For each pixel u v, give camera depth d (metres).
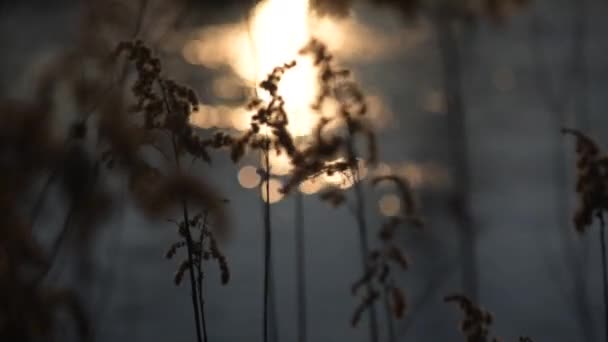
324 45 4.48
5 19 19.81
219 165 12.76
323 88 4.45
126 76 4.26
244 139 3.66
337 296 8.49
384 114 14.15
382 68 17.23
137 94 3.53
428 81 15.53
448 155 10.45
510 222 10.19
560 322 7.88
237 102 14.06
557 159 12.34
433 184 9.86
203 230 3.51
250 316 8.33
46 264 3.53
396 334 7.22
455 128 9.48
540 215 10.38
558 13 19.28
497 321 7.88
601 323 7.83
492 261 9.20
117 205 6.00
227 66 15.95
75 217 5.58
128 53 3.62
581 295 8.37
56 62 4.77
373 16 21.56
